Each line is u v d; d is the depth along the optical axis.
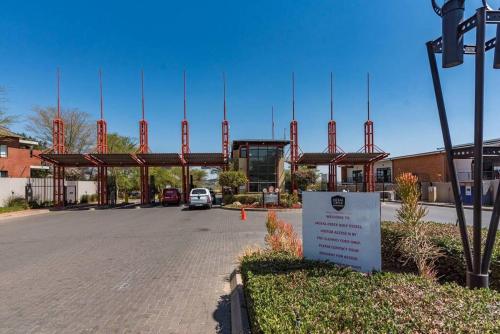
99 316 4.65
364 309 2.79
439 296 3.11
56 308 4.97
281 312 2.80
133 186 46.19
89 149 41.81
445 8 3.97
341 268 4.29
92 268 7.38
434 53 4.40
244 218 17.95
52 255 8.87
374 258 4.27
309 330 2.43
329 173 35.00
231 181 29.23
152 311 4.82
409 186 5.00
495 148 3.86
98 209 27.14
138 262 7.91
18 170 34.12
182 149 31.83
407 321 2.55
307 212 4.98
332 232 4.71
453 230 6.43
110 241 11.06
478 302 2.93
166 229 13.99
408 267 5.90
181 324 4.38
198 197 25.38
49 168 39.34
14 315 4.71
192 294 5.56
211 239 11.22
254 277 4.04
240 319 4.02
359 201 4.44
